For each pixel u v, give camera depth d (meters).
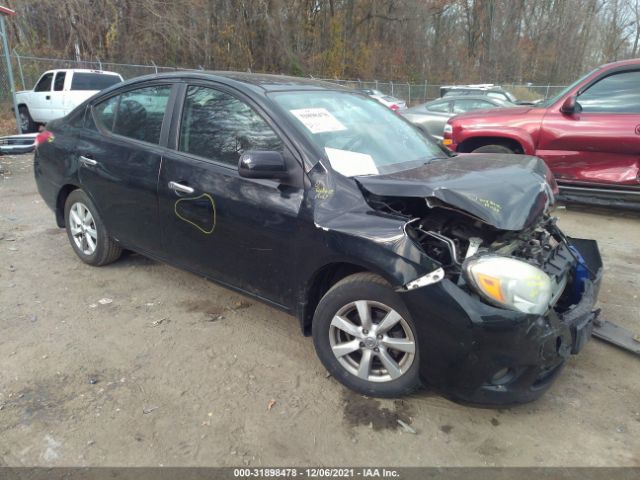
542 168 3.17
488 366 2.39
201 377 3.02
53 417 2.64
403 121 4.00
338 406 2.79
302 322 3.02
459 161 3.32
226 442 2.51
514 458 2.44
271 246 3.03
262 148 3.11
